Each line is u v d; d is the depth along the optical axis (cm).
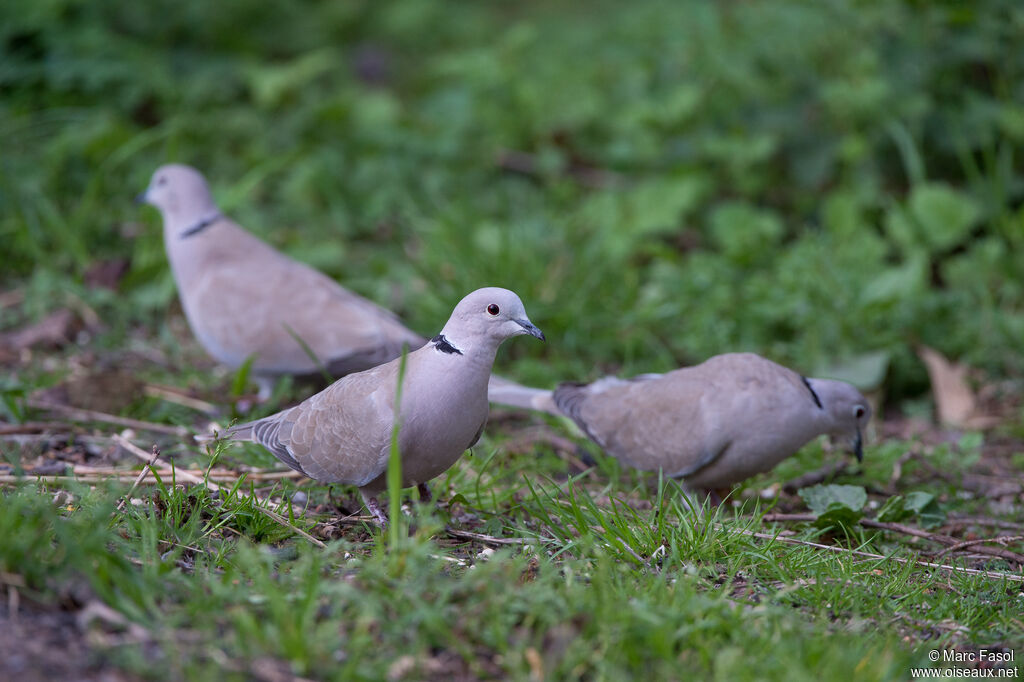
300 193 1540
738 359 906
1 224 1340
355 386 779
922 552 846
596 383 972
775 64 1566
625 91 1750
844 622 680
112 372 1055
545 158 1647
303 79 1803
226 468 914
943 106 1495
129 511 720
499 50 1867
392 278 1378
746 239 1411
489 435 1079
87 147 1459
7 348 1170
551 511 832
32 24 1600
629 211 1475
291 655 567
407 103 1931
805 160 1507
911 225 1398
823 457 1030
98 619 588
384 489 802
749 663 591
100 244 1397
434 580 642
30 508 675
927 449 1094
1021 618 707
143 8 1812
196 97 1695
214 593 618
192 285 1103
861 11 1481
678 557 726
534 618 616
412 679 574
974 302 1342
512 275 1284
